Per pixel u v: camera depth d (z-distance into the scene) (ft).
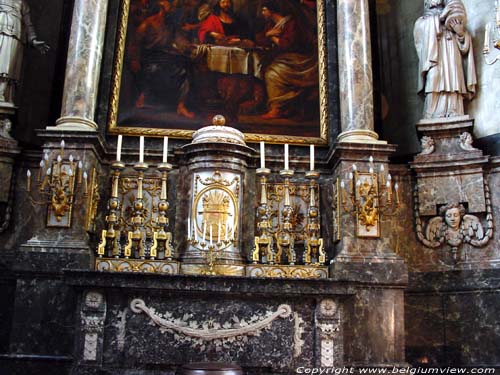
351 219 19.80
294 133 22.66
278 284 17.54
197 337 17.43
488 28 21.79
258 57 23.66
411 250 21.36
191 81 23.08
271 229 21.09
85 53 21.40
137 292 17.51
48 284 18.63
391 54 26.43
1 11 21.91
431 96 22.67
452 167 21.35
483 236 20.59
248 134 22.33
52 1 25.17
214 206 20.11
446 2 23.45
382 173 19.79
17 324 18.33
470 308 20.21
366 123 21.39
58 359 18.01
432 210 21.27
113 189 19.84
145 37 23.40
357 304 18.93
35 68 24.26
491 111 22.18
